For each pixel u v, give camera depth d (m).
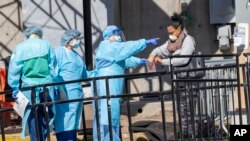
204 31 34.50
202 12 34.53
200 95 21.81
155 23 34.94
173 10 34.75
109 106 20.17
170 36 24.56
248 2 26.97
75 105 23.02
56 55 23.06
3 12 36.38
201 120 21.62
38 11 33.88
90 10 30.09
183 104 21.77
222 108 22.06
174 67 23.84
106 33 22.61
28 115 21.11
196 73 23.14
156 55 24.89
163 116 20.19
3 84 29.05
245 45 26.77
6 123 28.92
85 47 29.80
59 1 33.75
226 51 34.25
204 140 21.78
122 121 28.80
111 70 22.42
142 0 35.03
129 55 22.28
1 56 36.25
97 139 21.25
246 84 21.44
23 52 21.45
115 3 33.97
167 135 22.72
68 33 23.23
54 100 22.02
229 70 23.06
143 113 30.42
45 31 33.81
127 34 35.09
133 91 34.62
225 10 33.88
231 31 34.03
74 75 23.12
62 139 23.06
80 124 26.03
